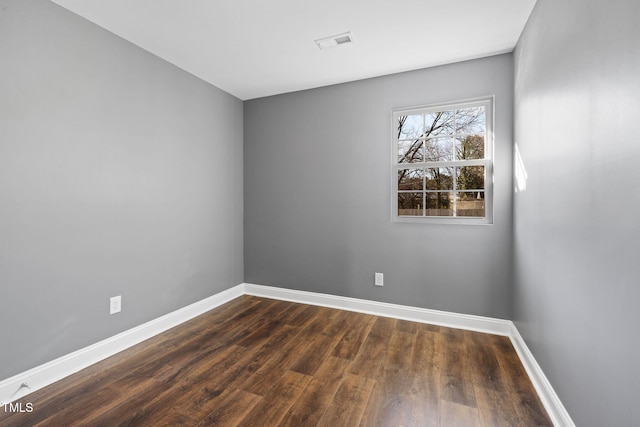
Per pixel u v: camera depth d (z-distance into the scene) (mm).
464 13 2016
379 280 3045
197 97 3018
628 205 977
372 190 3068
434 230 2816
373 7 1957
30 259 1780
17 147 1716
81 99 2029
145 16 2035
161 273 2646
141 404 1676
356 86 3111
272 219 3566
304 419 1566
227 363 2107
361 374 1977
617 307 1041
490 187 2676
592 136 1211
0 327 1662
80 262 2037
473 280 2689
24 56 1739
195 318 2936
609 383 1091
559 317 1539
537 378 1812
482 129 2727
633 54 943
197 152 3021
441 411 1625
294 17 2061
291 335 2559
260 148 3613
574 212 1373
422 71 2834
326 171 3273
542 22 1777
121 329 2307
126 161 2336
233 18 2066
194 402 1696
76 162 2008
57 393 1762
